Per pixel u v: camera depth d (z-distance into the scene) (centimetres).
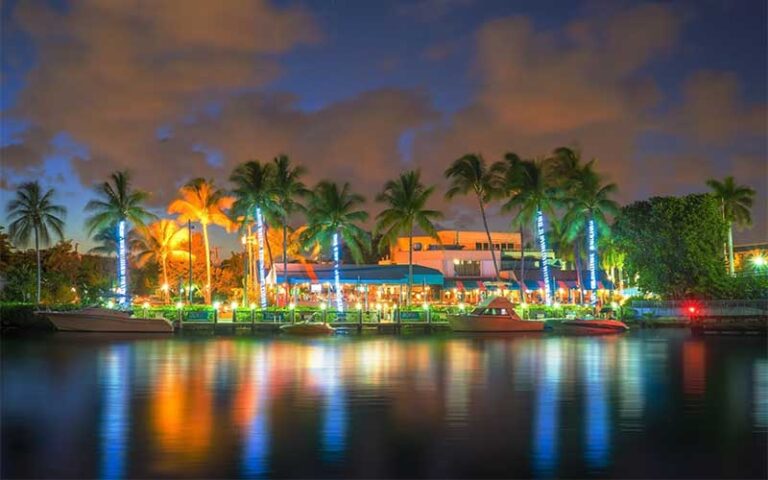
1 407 2494
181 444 1961
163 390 2877
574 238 8975
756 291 7794
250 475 1694
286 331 6831
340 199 8125
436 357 4262
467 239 12206
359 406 2503
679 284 8106
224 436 2048
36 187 8294
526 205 8244
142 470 1728
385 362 3953
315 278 8981
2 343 5562
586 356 4312
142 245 11125
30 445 1955
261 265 8044
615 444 1966
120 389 2908
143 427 2164
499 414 2359
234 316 7225
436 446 1944
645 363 3872
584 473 1712
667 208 8194
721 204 9844
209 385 3014
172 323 6981
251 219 8488
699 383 3053
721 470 1734
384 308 8119
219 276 12081
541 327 7012
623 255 8769
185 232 11169
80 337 6319
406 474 1705
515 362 3944
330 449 1916
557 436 2052
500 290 9281
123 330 6806
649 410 2427
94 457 1834
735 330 6444
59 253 9406
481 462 1798
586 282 10794
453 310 7675
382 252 12938
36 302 7994
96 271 10075
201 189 9519
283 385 3009
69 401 2614
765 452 1888
